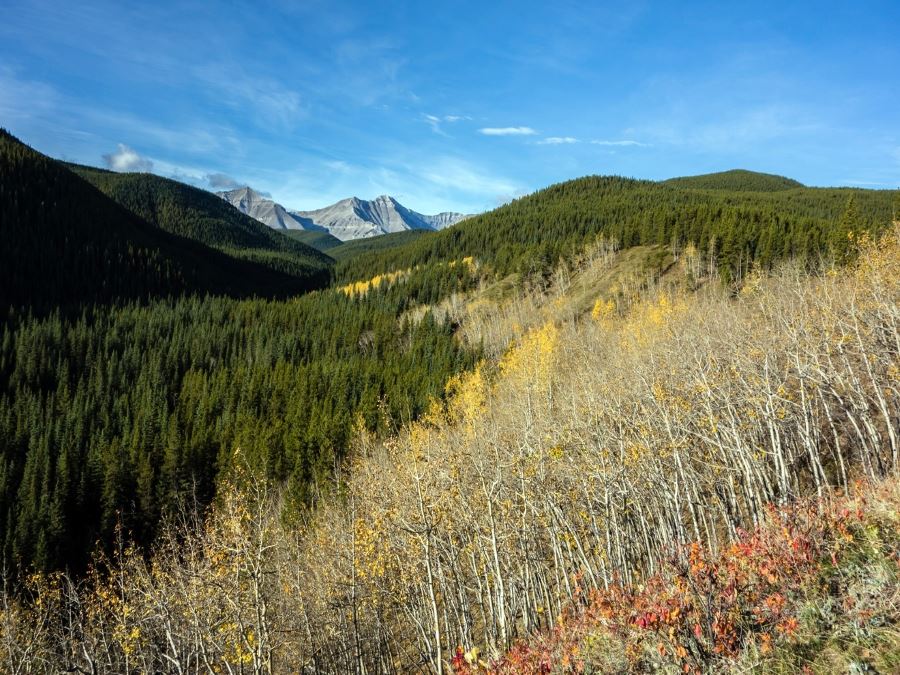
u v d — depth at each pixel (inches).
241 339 4537.4
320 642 828.6
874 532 345.7
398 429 2379.4
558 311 4065.0
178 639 716.0
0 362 3634.4
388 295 5797.2
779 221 3971.5
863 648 268.4
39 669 736.3
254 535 634.8
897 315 943.0
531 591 800.3
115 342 4222.4
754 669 287.4
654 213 5049.2
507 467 865.5
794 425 967.6
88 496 2135.8
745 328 1318.9
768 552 386.0
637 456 812.6
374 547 692.1
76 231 6791.3
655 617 338.0
